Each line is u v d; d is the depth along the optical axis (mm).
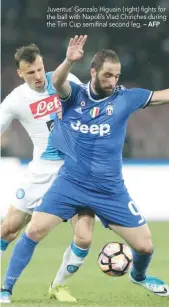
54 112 25906
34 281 29922
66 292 25094
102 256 25141
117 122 22734
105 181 23094
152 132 60469
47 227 23453
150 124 60688
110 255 25016
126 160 56938
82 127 22812
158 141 60125
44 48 63031
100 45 61844
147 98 22797
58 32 62844
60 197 23281
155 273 31484
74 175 23219
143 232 23500
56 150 25766
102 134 22734
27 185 25984
